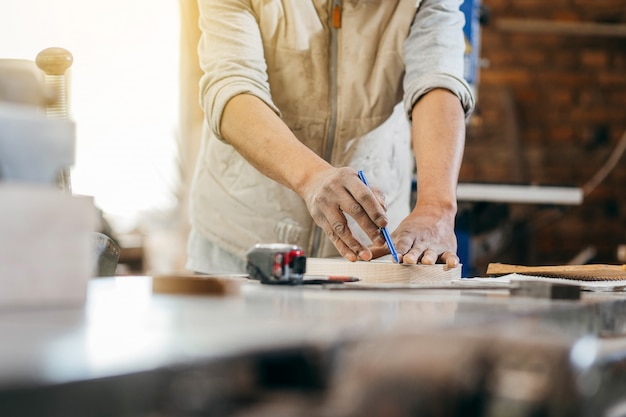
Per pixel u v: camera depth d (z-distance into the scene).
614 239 6.34
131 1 4.33
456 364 0.56
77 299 0.69
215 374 0.45
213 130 1.70
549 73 6.40
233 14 1.74
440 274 1.35
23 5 3.90
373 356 0.56
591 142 6.39
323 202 1.42
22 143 0.67
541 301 0.93
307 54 1.80
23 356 0.42
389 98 1.88
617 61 6.38
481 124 6.36
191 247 1.99
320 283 1.15
